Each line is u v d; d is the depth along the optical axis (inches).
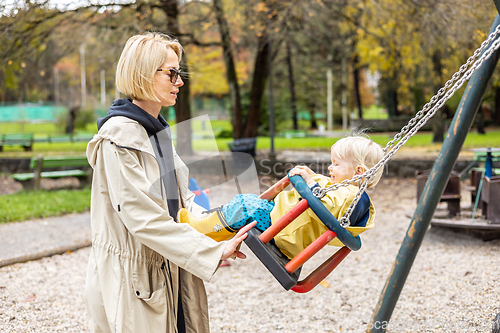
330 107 1257.4
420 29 417.7
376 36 471.5
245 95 1084.5
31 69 530.0
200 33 493.7
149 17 406.0
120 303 70.7
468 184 374.6
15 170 515.5
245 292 163.3
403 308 140.1
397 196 354.9
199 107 1275.8
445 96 75.6
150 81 75.0
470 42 348.8
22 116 1325.0
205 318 82.3
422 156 504.1
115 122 73.1
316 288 165.3
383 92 1273.4
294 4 410.3
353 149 80.7
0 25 355.9
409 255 91.7
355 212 71.6
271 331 130.3
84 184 425.4
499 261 178.4
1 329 127.6
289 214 70.3
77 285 168.9
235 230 75.7
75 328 131.2
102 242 73.9
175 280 77.4
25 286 165.6
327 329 130.2
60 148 780.6
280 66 1203.2
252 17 448.5
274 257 69.6
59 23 394.6
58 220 284.7
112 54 418.6
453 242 214.8
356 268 187.2
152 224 69.7
